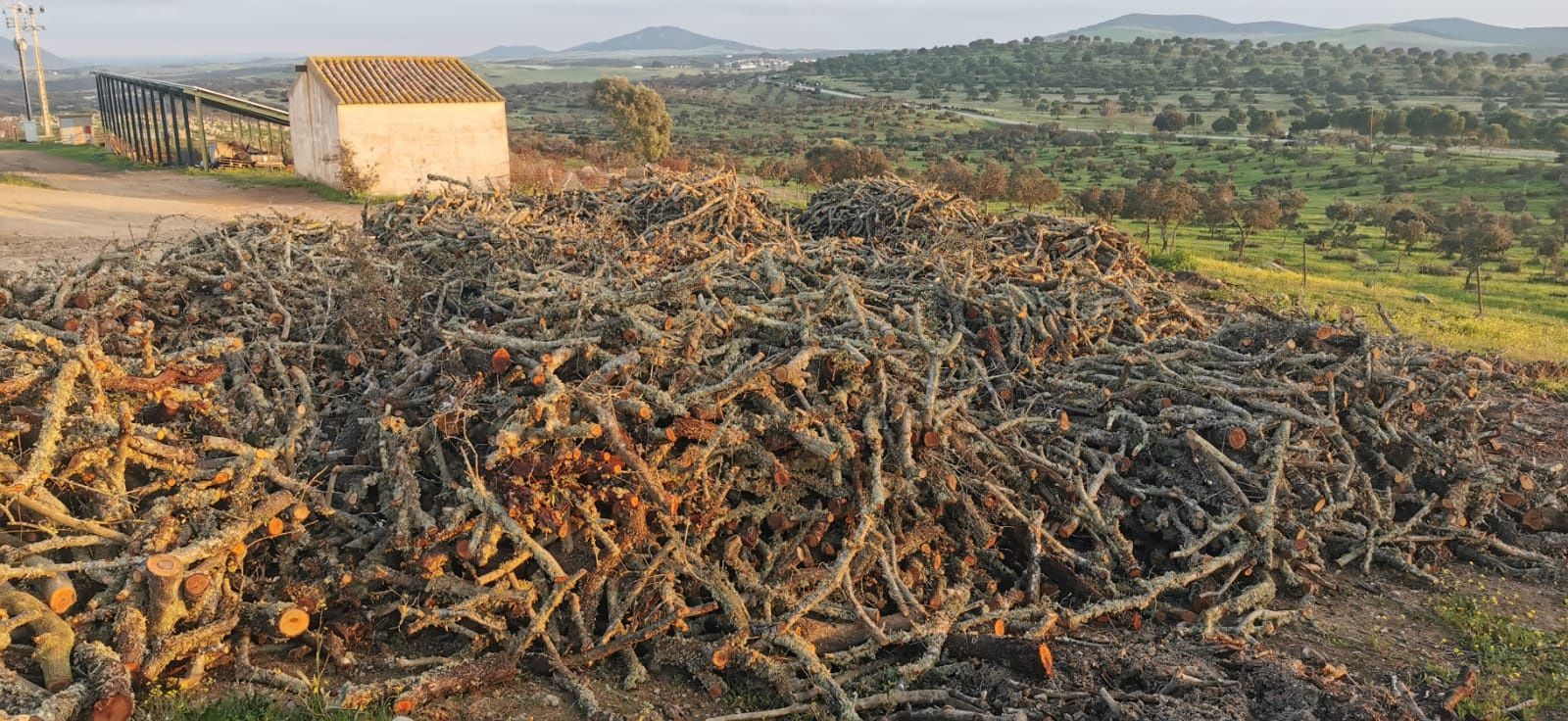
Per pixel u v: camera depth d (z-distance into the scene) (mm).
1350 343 9625
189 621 5520
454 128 32031
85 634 5324
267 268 10836
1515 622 7125
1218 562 7188
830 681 5668
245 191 31781
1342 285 26094
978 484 7277
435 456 6602
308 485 6312
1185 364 9109
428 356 7801
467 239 12516
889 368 7777
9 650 5094
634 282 9492
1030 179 47312
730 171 17734
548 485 6133
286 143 47031
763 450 6809
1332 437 8570
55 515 5586
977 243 14031
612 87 69625
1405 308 22344
